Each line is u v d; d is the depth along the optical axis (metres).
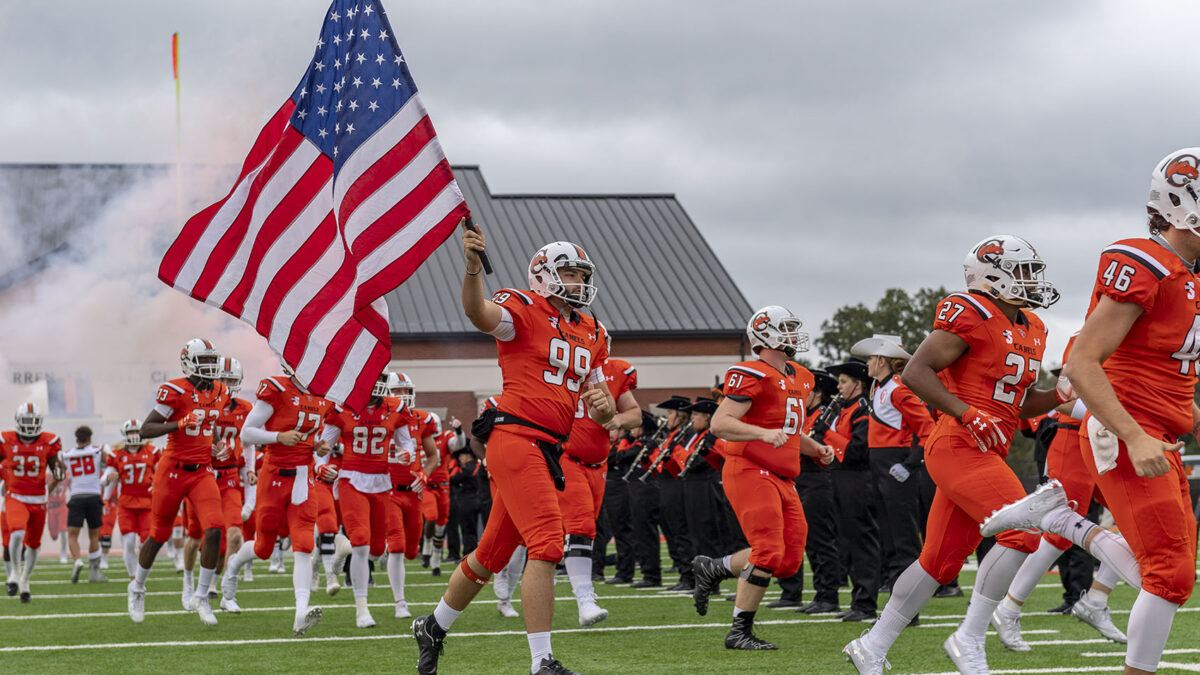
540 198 40.91
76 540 16.14
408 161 6.71
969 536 6.04
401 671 7.14
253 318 7.15
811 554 10.35
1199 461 18.38
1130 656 4.79
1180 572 4.73
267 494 9.50
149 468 15.77
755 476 7.92
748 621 7.91
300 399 9.42
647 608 10.91
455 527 19.11
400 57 6.81
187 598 11.28
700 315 37.06
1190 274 4.76
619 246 39.28
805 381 8.23
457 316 35.59
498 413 6.21
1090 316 4.72
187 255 7.24
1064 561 9.81
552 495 6.13
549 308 6.30
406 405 10.66
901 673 6.66
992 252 6.10
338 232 7.09
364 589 9.64
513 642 8.47
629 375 9.43
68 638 9.11
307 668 7.33
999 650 7.63
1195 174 4.69
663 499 13.38
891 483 9.95
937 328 6.07
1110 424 4.57
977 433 5.83
